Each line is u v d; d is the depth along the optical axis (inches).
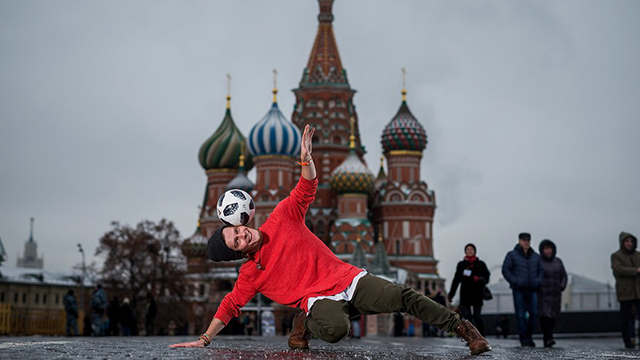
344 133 4180.6
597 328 1974.7
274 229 252.5
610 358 265.3
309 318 248.5
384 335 2539.4
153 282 2802.7
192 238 3964.1
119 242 2800.2
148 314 1553.9
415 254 3983.8
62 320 1466.5
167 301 2827.3
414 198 4023.1
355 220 3804.1
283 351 263.1
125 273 2812.5
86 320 1515.7
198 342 273.3
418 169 4141.2
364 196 3870.6
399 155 4124.0
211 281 3526.1
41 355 216.1
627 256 655.1
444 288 4008.4
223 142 4256.9
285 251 251.0
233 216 250.4
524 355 270.1
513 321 2057.1
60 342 317.1
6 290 4099.4
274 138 3777.1
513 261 636.1
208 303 3501.5
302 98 4261.8
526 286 633.0
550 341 639.8
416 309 247.9
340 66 4284.0
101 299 1235.9
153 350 248.5
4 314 1336.1
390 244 4005.9
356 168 3853.3
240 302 266.1
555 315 642.8
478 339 251.8
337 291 247.6
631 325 662.5
